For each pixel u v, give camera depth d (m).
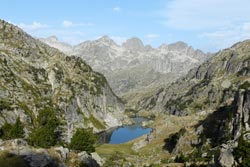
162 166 140.62
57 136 127.06
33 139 109.25
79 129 120.44
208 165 108.44
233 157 89.81
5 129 119.38
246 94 155.12
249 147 86.69
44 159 81.56
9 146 85.12
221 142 153.88
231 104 184.62
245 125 143.50
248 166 82.31
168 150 194.00
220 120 180.38
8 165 76.50
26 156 80.94
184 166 132.88
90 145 116.69
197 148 169.88
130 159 174.62
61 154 87.50
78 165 87.69
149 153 194.75
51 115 128.62
